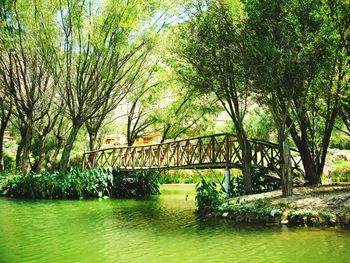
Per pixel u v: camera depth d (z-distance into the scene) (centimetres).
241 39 1228
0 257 779
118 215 1318
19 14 1795
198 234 959
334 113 1416
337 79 1315
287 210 1045
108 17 1762
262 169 1556
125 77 2155
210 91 1429
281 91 1288
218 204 1277
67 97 2020
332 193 1168
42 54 1925
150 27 1889
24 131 2653
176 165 1708
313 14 1149
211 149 1566
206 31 1298
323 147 1498
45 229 1068
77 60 1923
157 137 3800
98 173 1895
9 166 3186
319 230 920
